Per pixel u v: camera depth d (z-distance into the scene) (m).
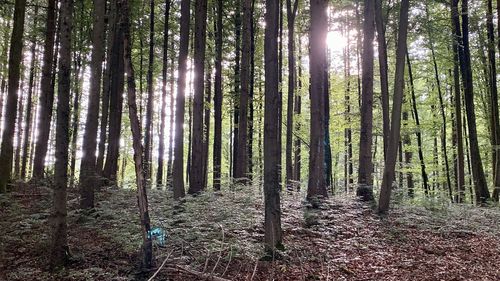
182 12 13.74
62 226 8.95
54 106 24.95
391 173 13.92
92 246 10.10
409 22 19.25
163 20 24.45
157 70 26.84
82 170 12.68
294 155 29.08
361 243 11.04
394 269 9.16
